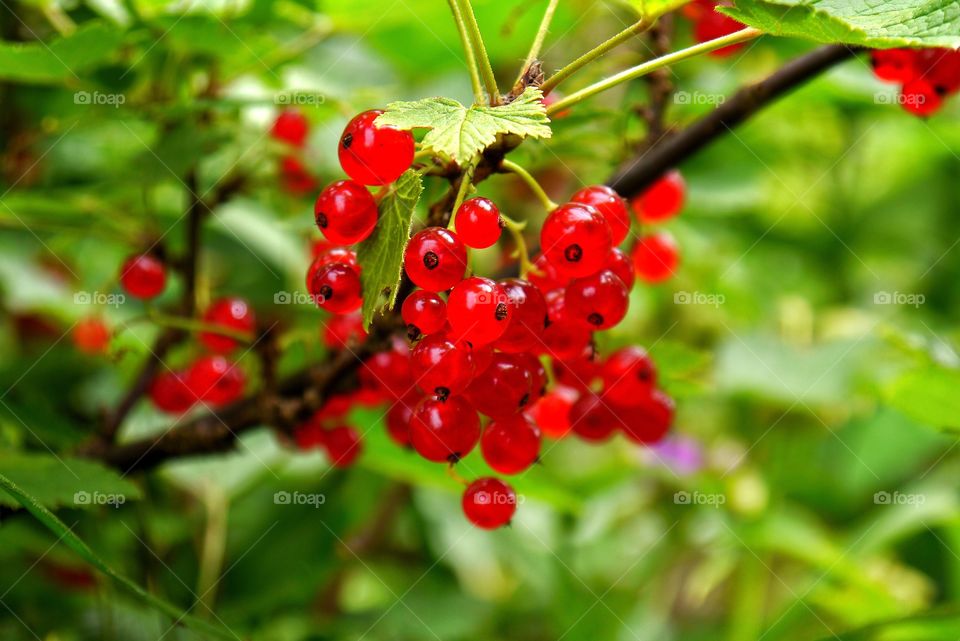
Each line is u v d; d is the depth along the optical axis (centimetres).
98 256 52
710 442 64
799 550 51
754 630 54
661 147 37
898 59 36
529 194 55
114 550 43
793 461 62
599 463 63
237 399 41
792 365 56
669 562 60
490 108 31
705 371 56
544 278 34
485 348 33
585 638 53
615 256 34
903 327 64
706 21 39
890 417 59
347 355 36
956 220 72
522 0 44
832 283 69
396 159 32
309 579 47
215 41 40
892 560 59
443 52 50
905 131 71
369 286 32
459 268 32
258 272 52
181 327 40
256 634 43
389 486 53
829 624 56
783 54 44
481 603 53
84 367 51
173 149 40
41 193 42
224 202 41
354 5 43
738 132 55
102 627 42
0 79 41
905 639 40
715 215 61
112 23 39
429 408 33
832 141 67
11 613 42
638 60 41
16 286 47
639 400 36
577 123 38
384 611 49
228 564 48
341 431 38
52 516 31
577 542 52
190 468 45
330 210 32
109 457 39
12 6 43
